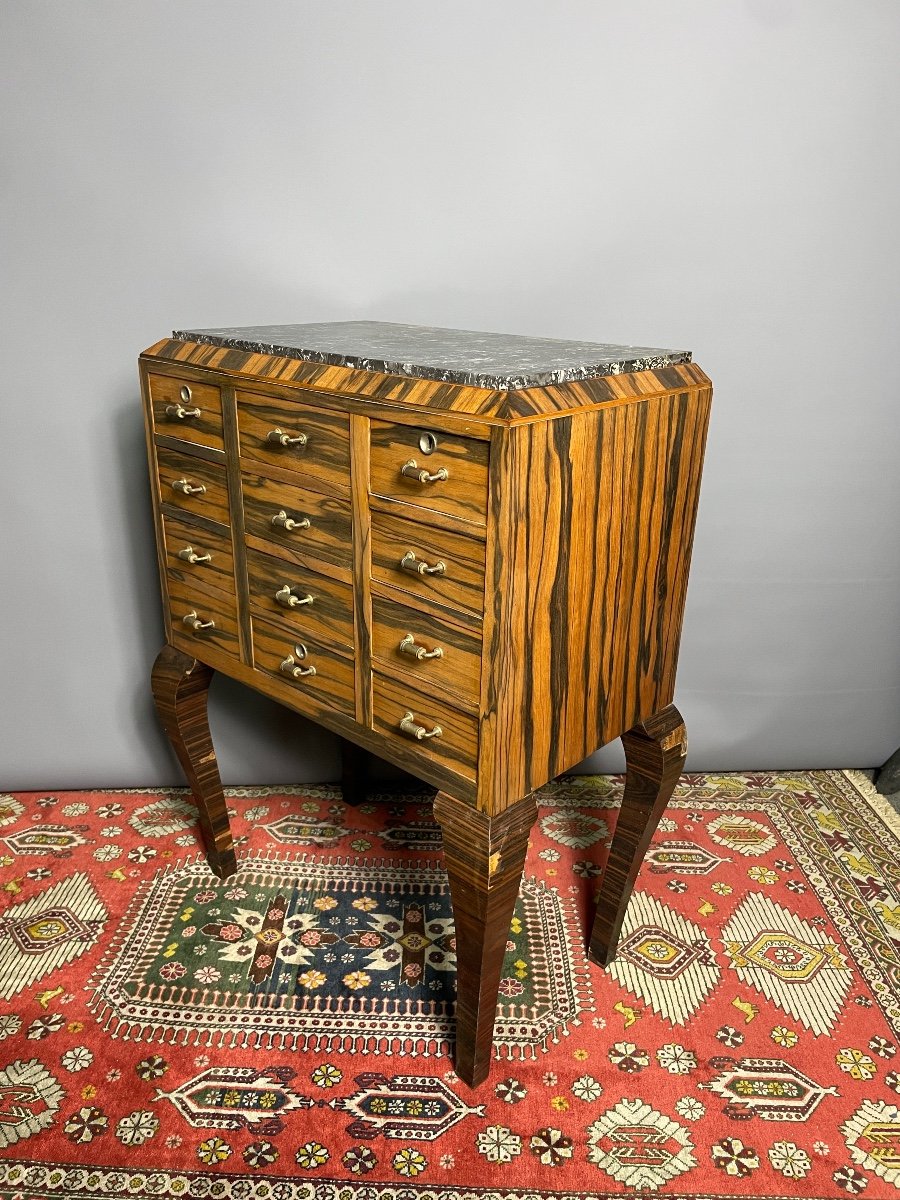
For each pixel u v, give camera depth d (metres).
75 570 1.84
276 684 1.37
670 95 1.57
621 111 1.58
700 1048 1.32
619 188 1.63
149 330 1.70
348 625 1.20
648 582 1.22
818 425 1.79
